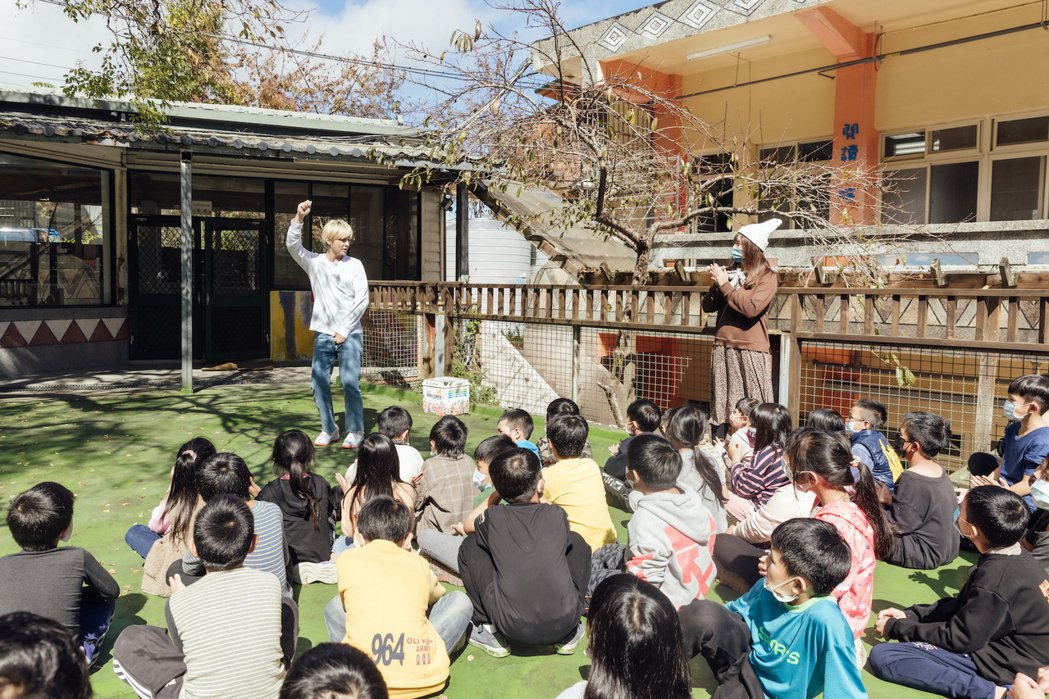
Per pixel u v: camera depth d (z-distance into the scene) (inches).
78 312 450.6
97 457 261.3
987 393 217.6
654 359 352.8
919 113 413.7
